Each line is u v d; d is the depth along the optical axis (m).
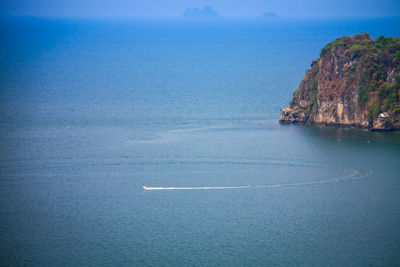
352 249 128.12
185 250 128.12
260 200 157.62
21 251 127.81
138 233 136.62
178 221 143.62
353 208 151.12
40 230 138.12
